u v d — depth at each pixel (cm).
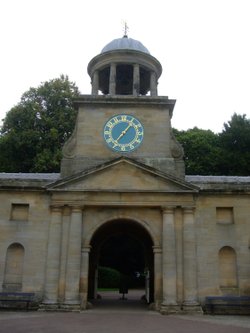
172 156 2964
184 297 2611
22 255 2784
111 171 2820
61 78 5719
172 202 2764
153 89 3253
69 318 2150
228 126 5653
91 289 3400
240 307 2627
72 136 3036
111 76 3191
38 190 2862
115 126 3034
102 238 3391
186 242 2702
